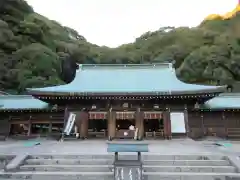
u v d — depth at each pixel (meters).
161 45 85.31
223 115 21.20
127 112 19.69
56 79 54.88
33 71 53.44
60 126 22.17
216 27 79.00
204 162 10.27
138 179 7.40
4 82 48.22
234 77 57.28
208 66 59.09
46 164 10.38
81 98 19.27
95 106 19.94
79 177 8.91
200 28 82.56
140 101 19.83
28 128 21.73
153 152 11.68
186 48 72.94
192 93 18.09
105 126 26.27
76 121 19.77
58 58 62.25
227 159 10.55
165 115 19.55
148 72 24.19
